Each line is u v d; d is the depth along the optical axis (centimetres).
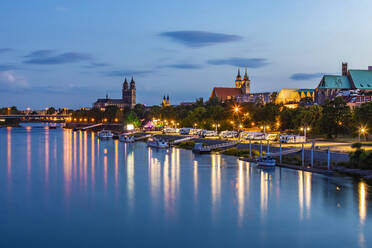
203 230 6825
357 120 16150
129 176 11356
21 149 19975
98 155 16838
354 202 8269
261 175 11138
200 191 9350
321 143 15288
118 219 7400
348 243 6278
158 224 7144
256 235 6612
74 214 7719
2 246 6244
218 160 14400
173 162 14050
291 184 9906
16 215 7688
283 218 7369
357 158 11106
